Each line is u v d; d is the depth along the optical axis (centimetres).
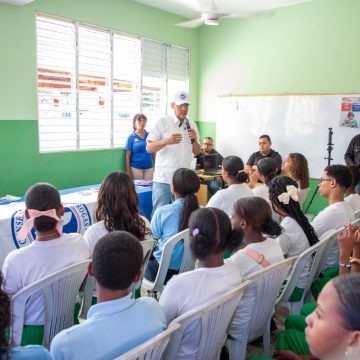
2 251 270
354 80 472
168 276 224
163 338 104
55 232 160
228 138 602
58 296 155
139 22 519
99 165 494
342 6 469
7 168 401
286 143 537
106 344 102
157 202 377
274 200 215
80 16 446
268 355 184
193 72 625
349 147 465
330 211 230
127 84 524
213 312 127
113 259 106
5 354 83
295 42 516
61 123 451
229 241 140
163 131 368
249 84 573
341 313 73
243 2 503
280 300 198
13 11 383
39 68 420
